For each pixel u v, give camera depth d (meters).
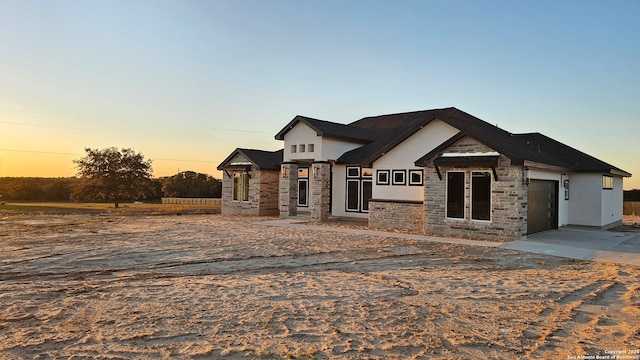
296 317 6.26
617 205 22.14
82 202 50.69
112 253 11.99
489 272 9.66
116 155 40.09
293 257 11.48
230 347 5.11
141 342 5.26
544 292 7.80
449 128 18.05
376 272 9.62
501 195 14.93
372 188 20.45
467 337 5.50
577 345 5.24
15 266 10.20
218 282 8.54
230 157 27.56
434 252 12.37
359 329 5.77
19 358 4.75
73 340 5.32
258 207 25.97
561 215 19.08
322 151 22.33
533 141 22.81
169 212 29.52
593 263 10.85
